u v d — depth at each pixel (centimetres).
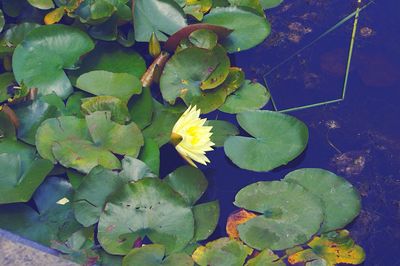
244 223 245
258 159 257
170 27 278
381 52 285
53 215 245
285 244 242
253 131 261
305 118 271
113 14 276
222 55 268
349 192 252
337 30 290
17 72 263
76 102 262
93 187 245
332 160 263
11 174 246
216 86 265
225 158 263
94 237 245
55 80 264
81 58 269
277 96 275
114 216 240
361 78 280
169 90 265
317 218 245
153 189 243
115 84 263
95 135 252
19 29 273
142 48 281
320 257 242
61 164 247
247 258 242
